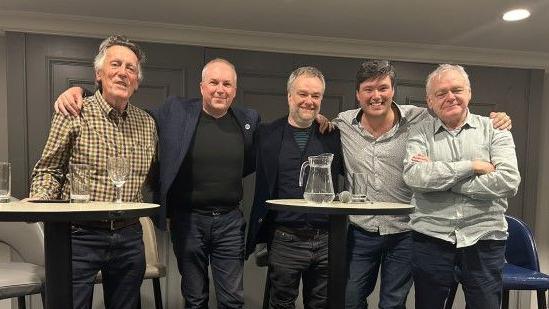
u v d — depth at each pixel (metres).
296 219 1.86
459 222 1.65
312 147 1.93
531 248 2.43
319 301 1.91
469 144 1.69
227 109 1.91
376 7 2.37
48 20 2.55
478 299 1.68
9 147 2.56
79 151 1.59
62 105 1.60
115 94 1.62
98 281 2.04
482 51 3.15
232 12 2.47
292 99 1.88
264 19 2.58
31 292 1.81
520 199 3.26
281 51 2.93
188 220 1.84
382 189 1.92
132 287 1.68
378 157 1.93
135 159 1.70
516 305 3.29
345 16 2.51
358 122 1.99
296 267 1.87
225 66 1.84
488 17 2.49
